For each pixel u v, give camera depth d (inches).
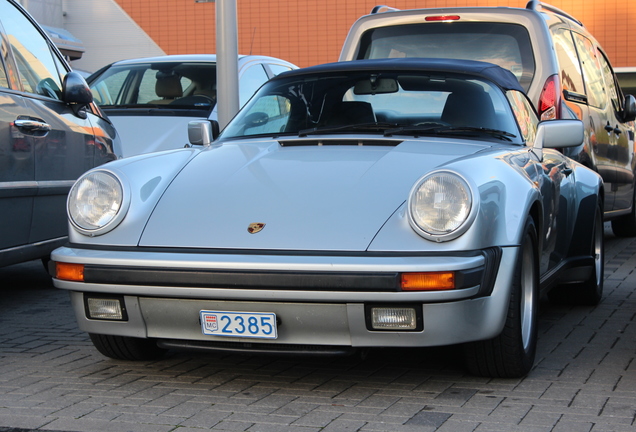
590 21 987.9
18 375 144.6
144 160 147.8
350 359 152.7
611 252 311.9
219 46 278.8
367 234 122.3
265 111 173.5
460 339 123.9
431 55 266.7
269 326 124.3
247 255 122.4
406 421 116.6
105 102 310.0
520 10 256.8
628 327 182.9
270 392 132.3
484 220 124.1
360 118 164.9
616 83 343.0
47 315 201.6
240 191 135.0
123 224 132.6
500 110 166.6
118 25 1091.3
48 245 209.6
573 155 260.1
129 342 147.6
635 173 351.6
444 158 140.2
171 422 117.6
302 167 140.2
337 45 1029.8
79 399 129.4
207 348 129.7
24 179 195.3
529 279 145.1
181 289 124.6
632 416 117.9
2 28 202.1
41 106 206.1
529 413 119.6
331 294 119.1
